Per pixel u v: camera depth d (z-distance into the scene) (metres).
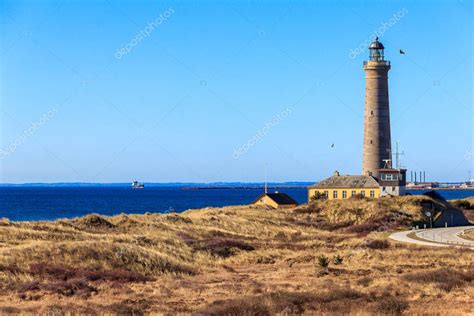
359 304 47.09
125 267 65.69
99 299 51.66
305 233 109.75
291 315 43.34
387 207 121.81
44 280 58.06
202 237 95.12
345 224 118.94
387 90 156.25
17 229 78.94
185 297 52.56
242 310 44.09
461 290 53.28
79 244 68.38
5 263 60.91
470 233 100.75
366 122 155.88
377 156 154.25
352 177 147.62
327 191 146.75
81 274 60.72
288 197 150.88
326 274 64.44
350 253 76.88
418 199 125.00
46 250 65.75
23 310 46.03
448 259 70.69
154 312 45.91
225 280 62.31
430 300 49.41
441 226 119.81
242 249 84.12
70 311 45.44
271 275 65.06
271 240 97.69
